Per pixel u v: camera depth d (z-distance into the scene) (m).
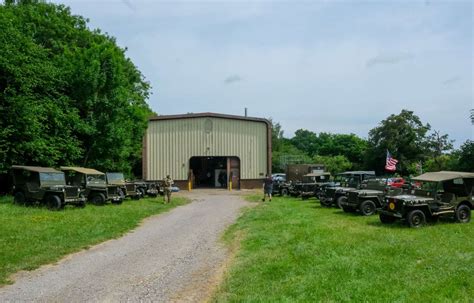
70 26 31.73
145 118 33.19
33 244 10.30
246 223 14.29
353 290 6.29
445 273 7.12
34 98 23.11
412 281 6.72
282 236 11.10
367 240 10.27
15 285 7.26
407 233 11.45
